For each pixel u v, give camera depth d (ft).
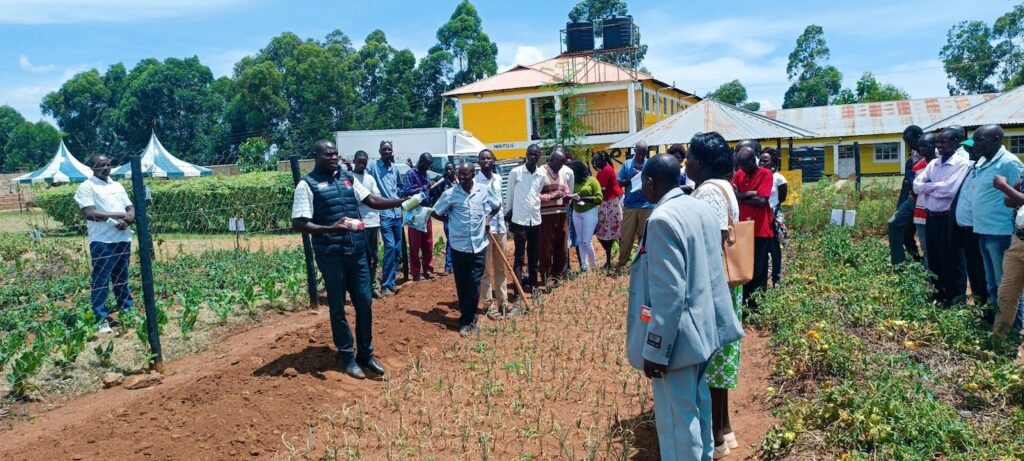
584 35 112.57
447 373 22.17
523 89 114.21
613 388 20.47
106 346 25.49
